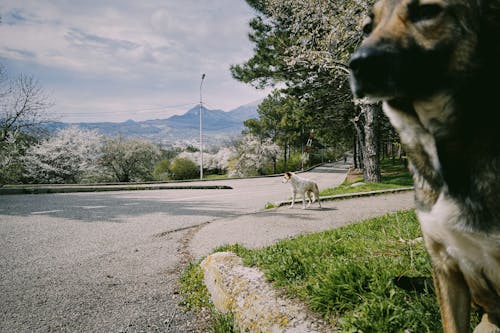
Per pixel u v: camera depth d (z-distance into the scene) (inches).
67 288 169.5
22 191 687.1
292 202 421.7
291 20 577.0
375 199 464.4
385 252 146.9
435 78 68.8
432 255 76.5
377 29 74.7
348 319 86.8
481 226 62.9
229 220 344.5
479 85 65.1
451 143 66.8
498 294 69.9
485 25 67.2
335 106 767.1
